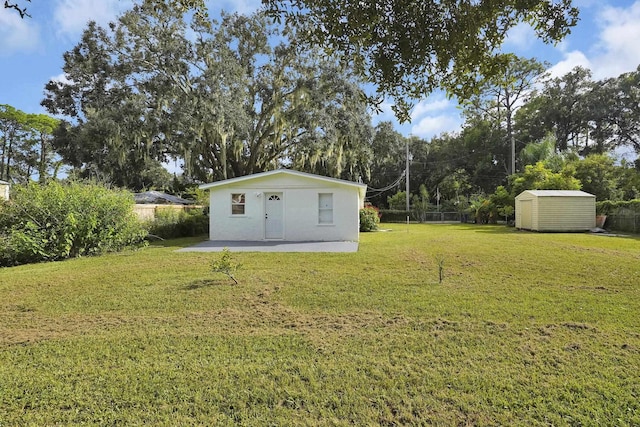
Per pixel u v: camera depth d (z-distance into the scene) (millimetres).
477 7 2725
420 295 5434
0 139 33844
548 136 27875
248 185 14156
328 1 2797
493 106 34312
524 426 2328
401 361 3252
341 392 2750
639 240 13180
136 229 11500
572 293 5523
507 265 7902
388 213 31938
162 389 2803
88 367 3184
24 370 3135
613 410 2480
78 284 6320
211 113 18109
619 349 3461
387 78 3023
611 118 30328
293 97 20875
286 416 2461
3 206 9578
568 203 18125
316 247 11625
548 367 3115
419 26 2738
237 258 9156
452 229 20938
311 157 20375
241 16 20047
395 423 2377
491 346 3562
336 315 4574
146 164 20594
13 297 5527
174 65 18312
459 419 2410
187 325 4258
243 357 3369
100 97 18641
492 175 35656
